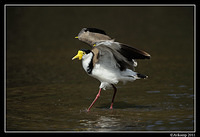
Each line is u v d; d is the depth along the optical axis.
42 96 12.37
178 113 10.20
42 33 27.56
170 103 11.25
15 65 18.14
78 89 13.45
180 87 13.23
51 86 13.91
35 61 19.16
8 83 14.38
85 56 11.06
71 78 15.41
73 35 26.73
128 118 9.88
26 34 27.23
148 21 31.12
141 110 10.65
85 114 10.36
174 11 35.03
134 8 36.12
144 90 13.01
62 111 10.65
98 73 11.06
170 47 22.08
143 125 9.20
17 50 22.20
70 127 9.14
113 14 33.53
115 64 10.89
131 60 10.49
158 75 15.45
